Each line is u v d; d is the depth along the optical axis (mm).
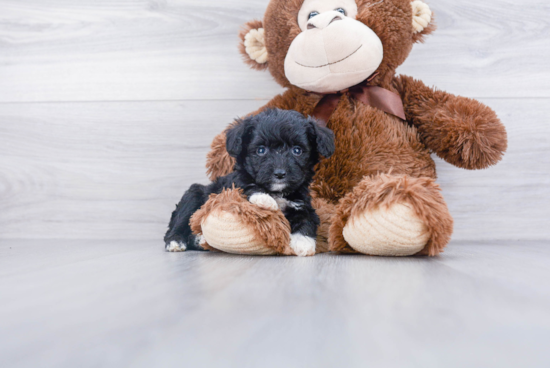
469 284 1012
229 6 2434
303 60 1808
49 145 2475
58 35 2475
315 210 1772
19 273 1227
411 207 1410
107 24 2461
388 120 1966
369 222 1454
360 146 1916
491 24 2332
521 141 2322
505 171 2326
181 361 556
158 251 1869
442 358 562
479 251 1799
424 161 1946
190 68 2445
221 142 2117
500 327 688
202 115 2443
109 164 2461
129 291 955
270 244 1543
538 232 2322
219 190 1843
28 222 2475
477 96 2340
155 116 2451
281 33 1943
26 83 2490
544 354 578
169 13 2445
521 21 2326
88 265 1386
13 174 2473
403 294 903
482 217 2334
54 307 824
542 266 1314
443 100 1962
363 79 1898
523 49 2326
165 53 2451
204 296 895
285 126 1608
